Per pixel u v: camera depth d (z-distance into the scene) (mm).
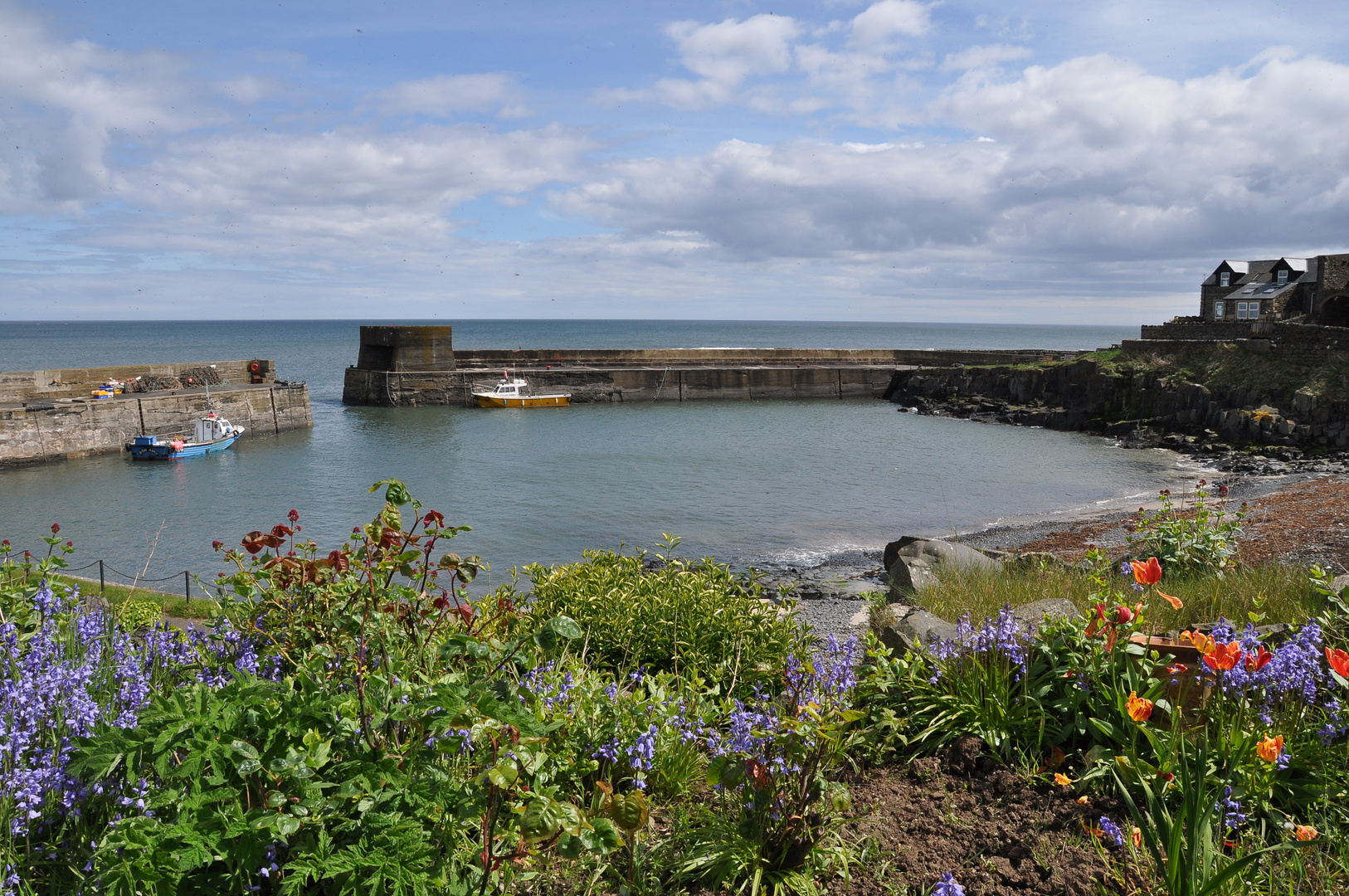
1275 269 67375
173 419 47844
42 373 50219
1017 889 3707
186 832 2957
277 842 3053
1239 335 58406
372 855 3010
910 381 73188
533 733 3303
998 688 4965
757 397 74125
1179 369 52656
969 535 25984
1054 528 25906
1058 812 4207
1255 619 4926
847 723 4773
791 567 22750
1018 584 10070
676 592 7758
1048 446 48375
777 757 4070
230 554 4422
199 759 3131
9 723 3748
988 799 4422
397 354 67312
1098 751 4383
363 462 42312
